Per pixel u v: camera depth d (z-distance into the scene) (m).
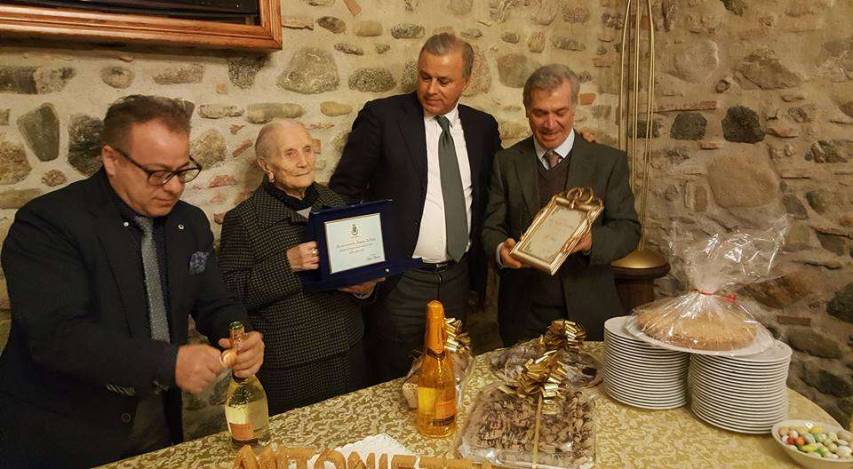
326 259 1.67
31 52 1.70
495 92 2.76
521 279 2.16
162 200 1.30
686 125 2.87
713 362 1.21
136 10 1.76
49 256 1.23
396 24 2.40
